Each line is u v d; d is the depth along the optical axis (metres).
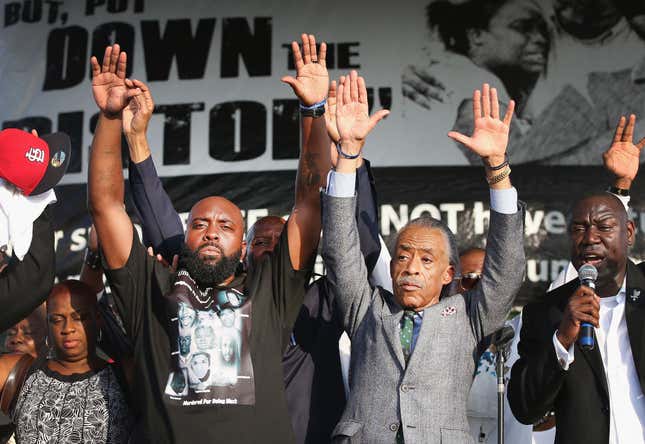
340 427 3.34
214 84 6.61
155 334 3.33
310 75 3.60
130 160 4.09
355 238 3.48
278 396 3.28
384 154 6.37
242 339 3.30
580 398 3.41
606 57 6.34
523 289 6.12
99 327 3.83
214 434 3.16
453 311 3.43
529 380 3.40
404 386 3.30
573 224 3.71
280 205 6.43
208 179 6.48
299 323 3.84
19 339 4.63
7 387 3.92
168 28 6.70
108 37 6.75
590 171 6.23
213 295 3.41
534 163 6.26
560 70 6.36
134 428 3.38
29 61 6.78
